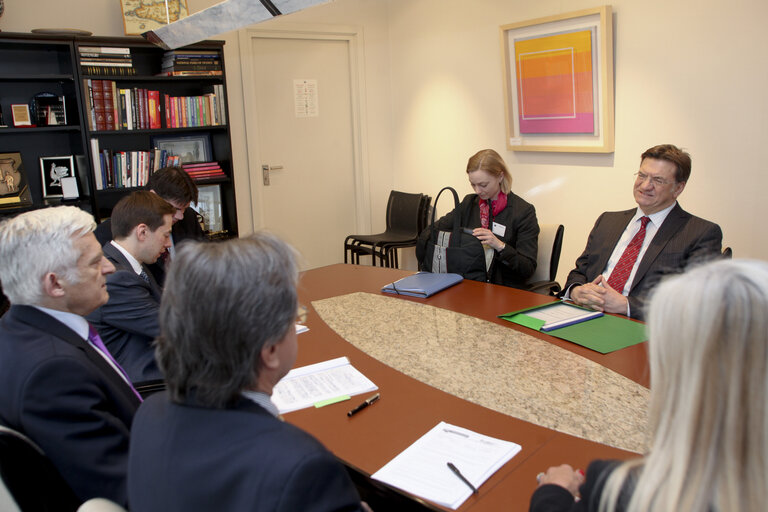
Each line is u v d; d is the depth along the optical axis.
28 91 3.86
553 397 1.55
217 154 4.53
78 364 1.21
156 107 4.06
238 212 4.83
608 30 3.53
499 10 4.21
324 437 1.40
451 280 2.65
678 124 3.34
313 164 5.16
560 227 3.10
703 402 0.68
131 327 2.03
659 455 0.71
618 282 2.59
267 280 0.83
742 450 0.66
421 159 5.19
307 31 4.84
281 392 1.63
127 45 3.82
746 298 0.67
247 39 4.61
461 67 4.62
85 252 1.33
